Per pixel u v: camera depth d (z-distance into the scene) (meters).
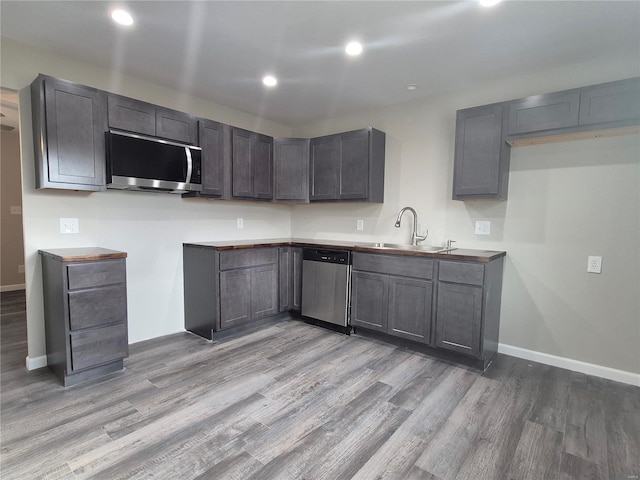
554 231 2.76
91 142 2.52
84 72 2.75
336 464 1.63
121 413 2.02
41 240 2.60
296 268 3.81
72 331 2.29
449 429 1.91
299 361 2.79
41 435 1.81
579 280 2.68
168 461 1.64
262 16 2.10
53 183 2.37
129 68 2.86
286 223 4.66
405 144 3.60
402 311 3.00
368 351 3.01
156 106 2.87
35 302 2.59
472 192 2.88
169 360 2.78
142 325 3.22
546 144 2.77
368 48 2.48
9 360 2.74
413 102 3.53
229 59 2.68
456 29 2.21
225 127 3.46
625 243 2.50
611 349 2.57
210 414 2.03
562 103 2.46
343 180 3.70
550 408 2.14
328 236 4.30
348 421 1.98
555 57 2.56
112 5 1.99
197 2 1.96
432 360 2.84
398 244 3.68
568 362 2.73
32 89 2.43
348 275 3.34
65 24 2.20
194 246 3.35
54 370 2.51
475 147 2.85
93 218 2.86
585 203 2.63
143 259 3.20
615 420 2.01
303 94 3.43
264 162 3.88
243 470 1.59
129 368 2.62
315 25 2.19
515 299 2.95
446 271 2.74
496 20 2.10
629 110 2.24
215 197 3.43
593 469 1.62
